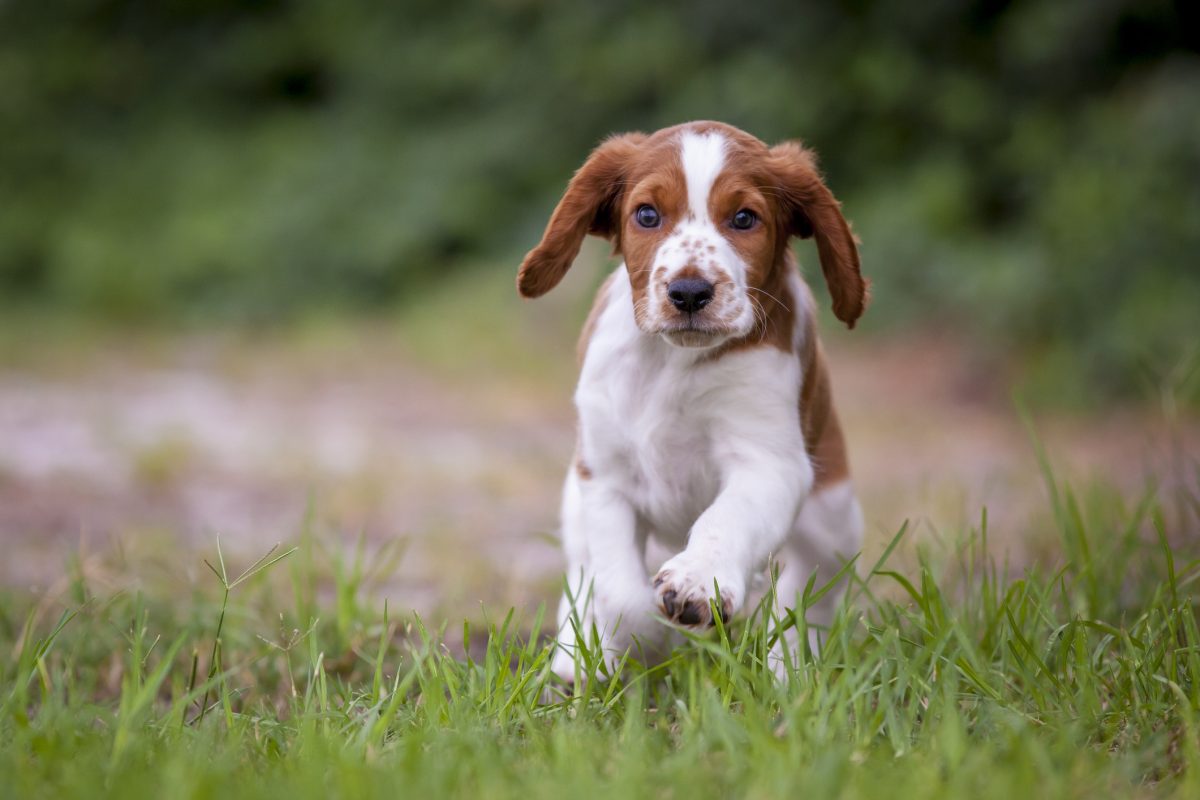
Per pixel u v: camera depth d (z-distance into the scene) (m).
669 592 4.62
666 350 5.16
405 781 3.67
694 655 5.14
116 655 5.66
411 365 17.75
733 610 4.65
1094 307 15.72
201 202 24.20
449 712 4.42
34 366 17.66
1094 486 7.19
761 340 5.12
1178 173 16.28
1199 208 15.91
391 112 24.22
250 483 10.52
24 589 6.91
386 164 23.38
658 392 5.18
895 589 6.42
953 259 17.44
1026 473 10.77
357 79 24.88
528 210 22.28
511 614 4.95
